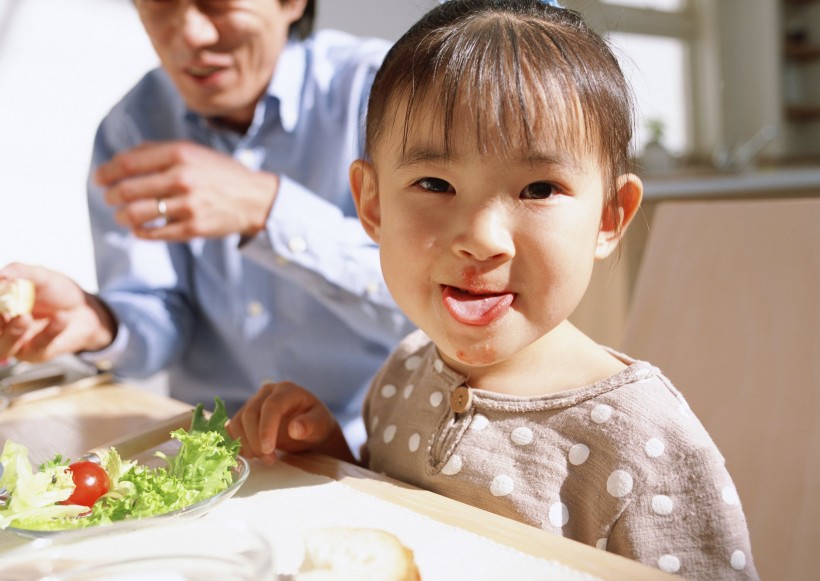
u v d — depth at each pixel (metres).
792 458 0.79
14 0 1.99
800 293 0.85
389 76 0.62
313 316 1.34
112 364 1.24
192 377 1.45
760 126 4.07
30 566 0.36
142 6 1.15
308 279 1.15
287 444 0.73
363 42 1.47
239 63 1.19
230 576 0.35
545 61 0.57
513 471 0.62
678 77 3.87
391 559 0.41
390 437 0.74
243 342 1.39
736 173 3.08
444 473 0.66
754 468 0.81
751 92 4.02
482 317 0.56
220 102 1.22
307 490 0.57
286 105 1.33
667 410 0.60
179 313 1.41
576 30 0.62
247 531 0.37
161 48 1.18
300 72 1.38
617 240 0.65
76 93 2.13
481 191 0.55
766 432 0.82
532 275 0.56
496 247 0.54
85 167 2.17
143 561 0.37
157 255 1.40
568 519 0.60
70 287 1.13
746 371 0.86
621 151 0.63
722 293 0.90
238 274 1.36
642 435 0.59
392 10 2.33
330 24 2.21
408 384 0.78
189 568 0.36
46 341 1.07
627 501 0.58
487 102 0.54
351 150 1.33
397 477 0.72
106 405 0.96
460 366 0.70
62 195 2.14
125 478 0.54
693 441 0.58
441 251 0.57
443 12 0.65
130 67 2.22
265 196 1.07
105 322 1.22
